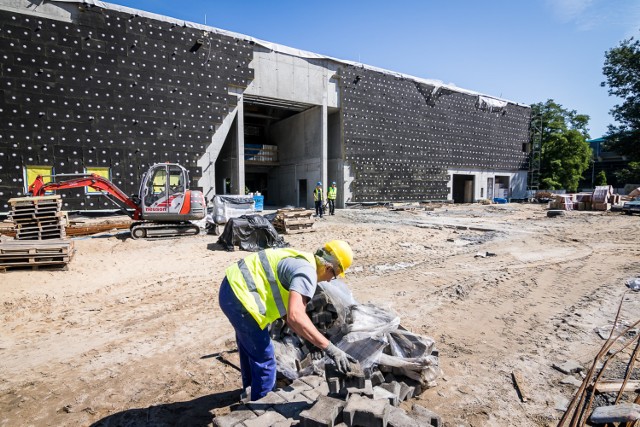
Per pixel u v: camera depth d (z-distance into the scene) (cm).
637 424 255
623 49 3538
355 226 1525
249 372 292
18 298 597
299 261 243
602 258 894
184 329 480
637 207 1906
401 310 537
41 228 934
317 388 262
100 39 1648
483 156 3406
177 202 1200
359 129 2586
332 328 347
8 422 289
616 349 401
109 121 1678
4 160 1455
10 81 1460
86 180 1151
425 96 2950
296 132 2759
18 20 1470
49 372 369
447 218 1891
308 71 2352
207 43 1942
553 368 365
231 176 2159
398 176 2812
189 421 286
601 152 5181
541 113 4044
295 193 2811
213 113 1967
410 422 210
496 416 288
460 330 462
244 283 249
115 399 320
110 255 938
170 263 866
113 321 511
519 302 572
